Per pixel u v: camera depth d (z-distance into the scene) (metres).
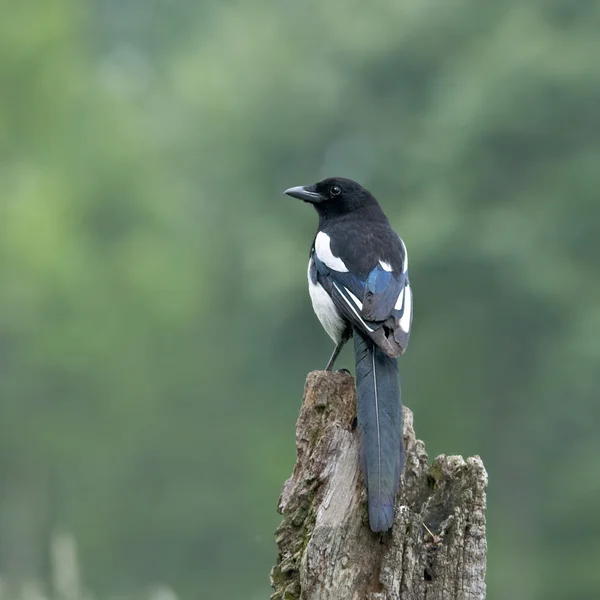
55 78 37.47
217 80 38.31
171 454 33.91
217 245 38.47
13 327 32.66
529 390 30.98
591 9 33.19
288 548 6.96
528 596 29.44
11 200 33.81
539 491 30.84
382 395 7.17
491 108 31.45
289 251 32.03
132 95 47.78
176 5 51.66
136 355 34.50
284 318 31.48
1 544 32.28
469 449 31.38
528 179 32.34
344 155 36.72
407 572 6.61
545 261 30.12
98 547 32.59
